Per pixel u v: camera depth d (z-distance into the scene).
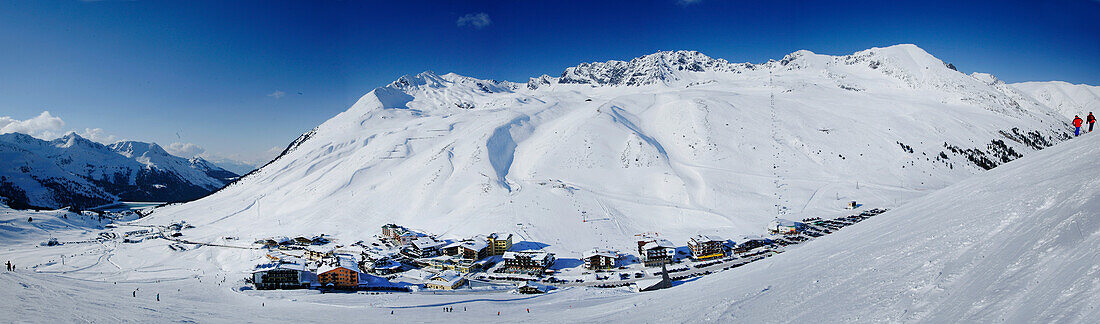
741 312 22.72
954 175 170.88
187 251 129.62
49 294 59.28
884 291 17.03
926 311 13.88
